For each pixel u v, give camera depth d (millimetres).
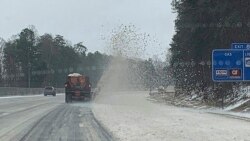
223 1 39250
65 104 43812
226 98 43688
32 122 23094
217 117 28062
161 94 76500
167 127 20938
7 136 16984
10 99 58844
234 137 17125
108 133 18250
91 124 22172
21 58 124562
